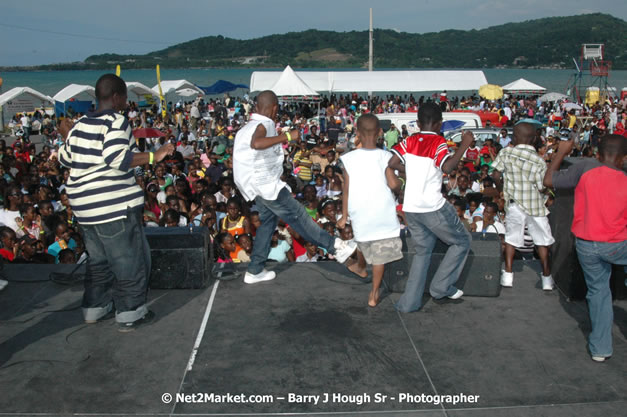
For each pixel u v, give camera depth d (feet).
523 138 13.94
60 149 11.35
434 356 10.96
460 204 25.30
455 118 60.75
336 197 34.78
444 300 13.83
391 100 131.13
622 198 10.32
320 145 48.98
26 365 10.57
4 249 20.95
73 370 10.40
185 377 10.13
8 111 107.45
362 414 9.01
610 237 10.48
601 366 10.61
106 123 10.72
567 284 13.82
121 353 11.07
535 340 11.69
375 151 12.54
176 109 110.52
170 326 12.30
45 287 14.73
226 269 15.57
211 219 25.36
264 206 13.87
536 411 9.14
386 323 12.47
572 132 73.61
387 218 12.57
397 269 14.26
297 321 12.55
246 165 13.38
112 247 11.33
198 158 44.04
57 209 30.58
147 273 12.35
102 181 10.95
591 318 10.95
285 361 10.71
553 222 14.99
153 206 29.76
